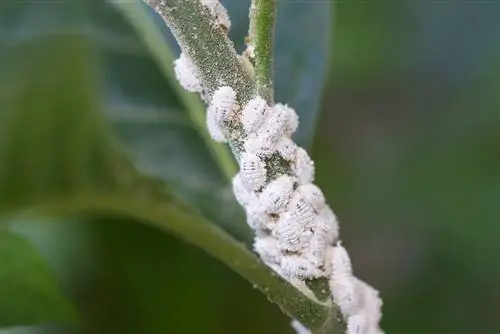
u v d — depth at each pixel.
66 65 0.19
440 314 0.29
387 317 0.29
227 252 0.16
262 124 0.14
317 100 0.18
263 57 0.14
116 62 0.19
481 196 0.30
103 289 0.25
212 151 0.19
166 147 0.19
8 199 0.18
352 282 0.15
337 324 0.15
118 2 0.19
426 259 0.30
